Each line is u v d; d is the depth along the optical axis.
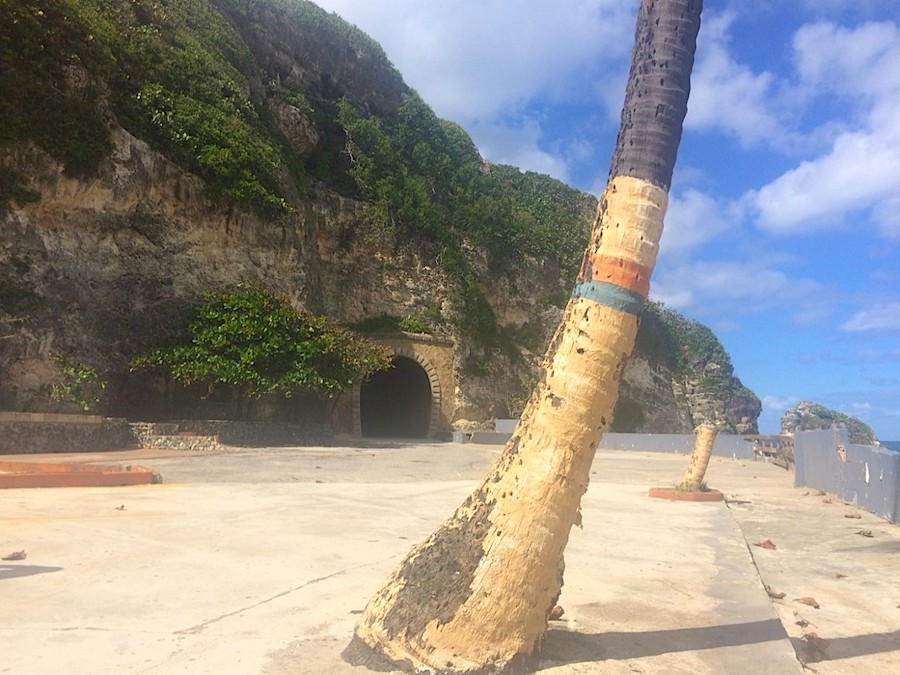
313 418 33.19
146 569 6.22
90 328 23.52
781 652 4.59
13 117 21.33
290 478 15.06
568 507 4.03
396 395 47.38
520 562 3.95
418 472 18.20
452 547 4.14
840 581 8.14
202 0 37.94
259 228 30.80
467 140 59.19
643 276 4.07
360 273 42.78
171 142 27.78
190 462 17.67
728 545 8.92
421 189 46.56
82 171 23.30
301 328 27.47
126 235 25.53
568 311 4.23
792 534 11.24
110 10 28.89
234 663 4.07
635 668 4.23
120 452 20.00
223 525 8.62
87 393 22.59
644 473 22.08
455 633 3.92
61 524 8.20
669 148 4.18
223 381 26.09
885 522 12.55
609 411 4.07
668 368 61.19
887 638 6.01
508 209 51.91
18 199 21.67
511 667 3.93
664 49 4.20
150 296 25.92
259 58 43.12
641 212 4.08
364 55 49.56
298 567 6.52
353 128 45.28
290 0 45.94
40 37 22.17
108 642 4.36
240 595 5.51
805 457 19.22
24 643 4.29
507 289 49.44
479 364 45.22
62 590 5.46
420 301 44.25
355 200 43.81
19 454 18.09
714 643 4.77
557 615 5.16
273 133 37.75
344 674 3.94
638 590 6.29
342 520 9.42
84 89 23.53
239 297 26.56
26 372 21.22
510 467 4.14
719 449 36.28
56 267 22.66
